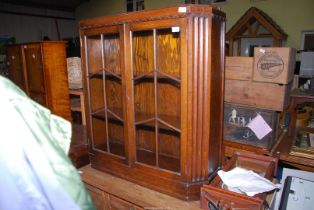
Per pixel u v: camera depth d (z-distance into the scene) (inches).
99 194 60.4
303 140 70.7
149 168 56.3
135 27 50.7
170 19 46.5
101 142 69.7
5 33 201.0
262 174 58.6
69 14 247.0
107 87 66.7
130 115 55.9
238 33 146.9
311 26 142.2
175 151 62.9
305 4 142.1
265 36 140.5
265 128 64.3
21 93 23.1
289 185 54.0
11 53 98.1
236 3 163.0
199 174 52.1
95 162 66.4
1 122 21.0
